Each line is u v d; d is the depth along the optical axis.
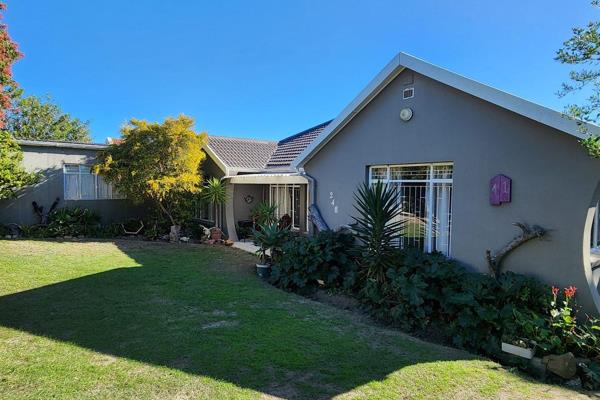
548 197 7.12
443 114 8.76
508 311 6.70
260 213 15.72
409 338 6.76
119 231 18.14
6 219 16.62
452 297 7.16
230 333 6.52
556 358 5.83
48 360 5.40
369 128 10.54
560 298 6.84
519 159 7.49
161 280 10.25
